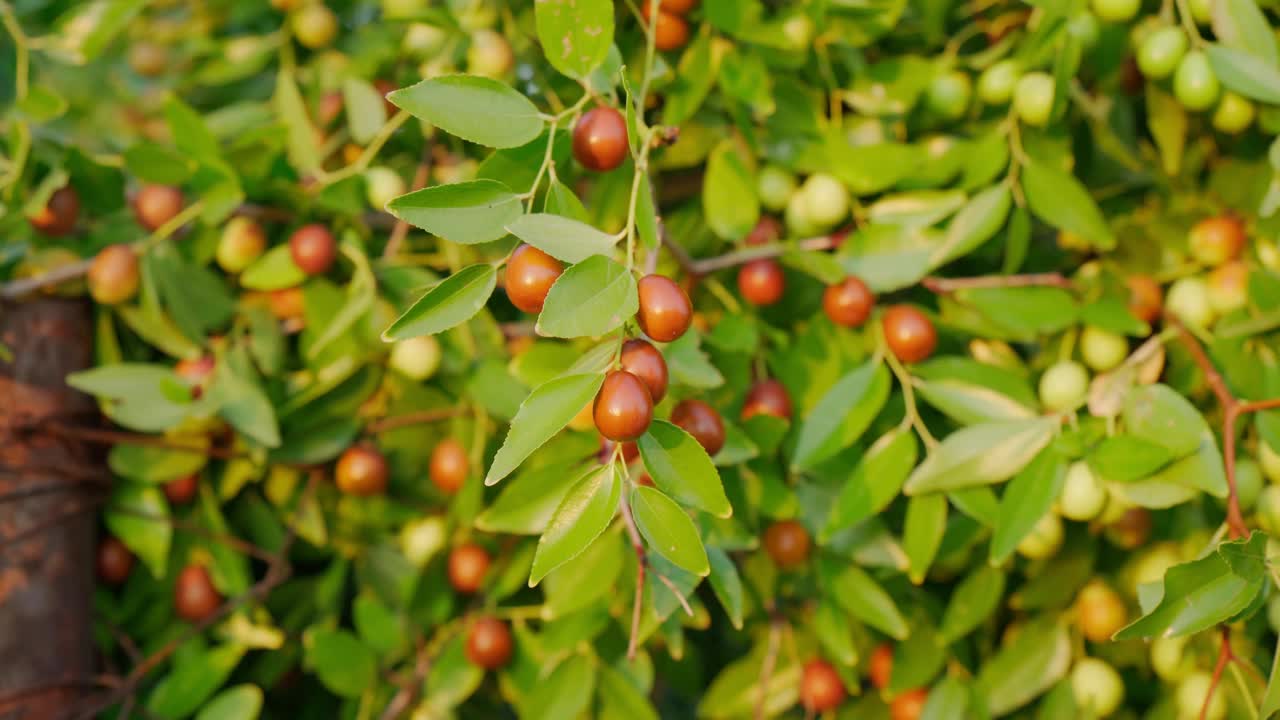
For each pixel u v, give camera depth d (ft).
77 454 3.07
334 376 3.09
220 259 3.10
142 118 3.88
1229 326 2.90
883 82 3.02
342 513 3.26
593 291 2.29
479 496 3.11
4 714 2.95
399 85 3.26
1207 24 2.94
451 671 3.15
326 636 3.12
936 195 2.99
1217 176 3.04
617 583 2.96
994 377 2.95
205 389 3.05
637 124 2.53
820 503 3.00
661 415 2.74
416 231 3.18
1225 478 2.70
